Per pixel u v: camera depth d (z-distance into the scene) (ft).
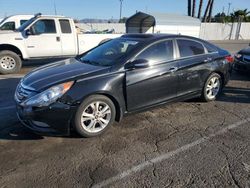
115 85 12.96
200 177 9.85
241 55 26.30
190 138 12.96
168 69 14.90
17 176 9.73
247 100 19.15
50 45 29.96
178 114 16.05
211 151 11.72
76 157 11.07
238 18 110.42
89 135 12.66
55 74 12.87
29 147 11.80
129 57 13.71
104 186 9.29
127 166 10.50
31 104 11.59
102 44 17.11
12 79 24.91
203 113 16.33
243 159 11.09
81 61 15.26
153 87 14.43
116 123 14.49
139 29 66.49
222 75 18.70
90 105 12.44
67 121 11.91
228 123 14.87
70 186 9.27
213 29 100.27
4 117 15.02
